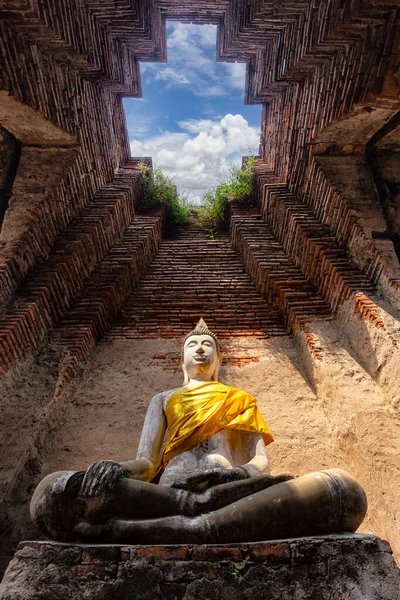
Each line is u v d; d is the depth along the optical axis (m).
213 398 3.61
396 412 4.80
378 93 5.23
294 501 2.53
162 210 9.50
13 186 6.83
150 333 6.90
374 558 2.37
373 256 6.26
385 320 5.49
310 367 5.83
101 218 7.34
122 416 5.29
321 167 7.12
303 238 6.98
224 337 6.79
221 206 9.95
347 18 5.18
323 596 2.24
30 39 5.88
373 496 4.12
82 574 2.29
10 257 5.97
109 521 2.55
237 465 3.43
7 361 5.17
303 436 5.04
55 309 6.40
